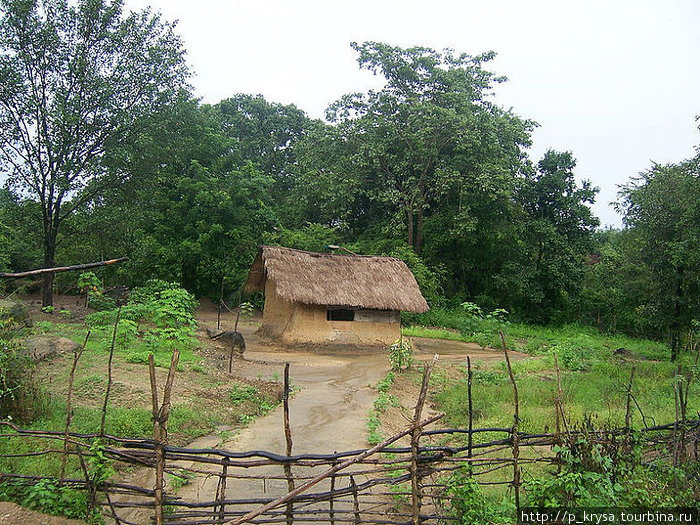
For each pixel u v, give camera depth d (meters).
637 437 6.43
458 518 5.62
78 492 5.52
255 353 18.80
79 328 16.27
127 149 21.73
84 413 8.55
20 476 5.68
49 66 20.33
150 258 30.33
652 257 19.00
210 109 38.72
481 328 25.42
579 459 6.03
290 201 39.16
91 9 20.72
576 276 35.66
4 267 23.27
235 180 33.72
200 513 5.19
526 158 37.25
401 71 34.94
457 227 32.75
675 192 18.53
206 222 32.22
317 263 21.67
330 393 12.73
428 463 5.66
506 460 5.88
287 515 5.28
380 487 7.03
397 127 34.75
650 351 23.91
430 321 30.92
